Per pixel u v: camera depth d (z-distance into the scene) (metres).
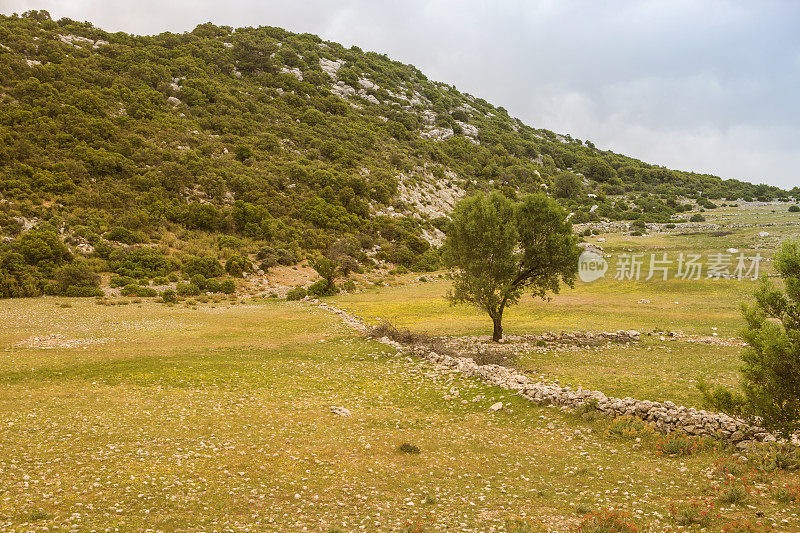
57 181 63.22
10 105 74.50
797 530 7.36
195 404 16.58
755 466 10.39
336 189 90.44
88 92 84.69
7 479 9.67
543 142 194.62
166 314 37.84
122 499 9.06
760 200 138.00
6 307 37.47
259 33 168.75
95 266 51.44
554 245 28.36
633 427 13.46
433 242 89.88
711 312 38.97
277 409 16.44
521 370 21.39
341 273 64.81
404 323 36.97
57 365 21.14
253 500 9.38
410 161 120.44
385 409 16.91
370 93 160.38
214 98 109.88
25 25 110.00
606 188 151.75
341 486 10.25
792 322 11.42
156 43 131.12
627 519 8.21
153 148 79.12
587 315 39.38
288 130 108.25
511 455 12.38
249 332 31.80
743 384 11.55
